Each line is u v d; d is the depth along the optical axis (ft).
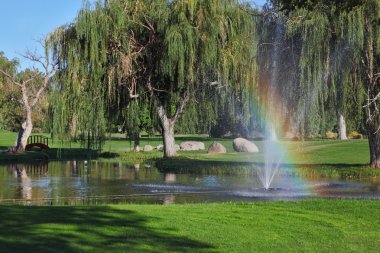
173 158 124.06
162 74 115.03
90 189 75.31
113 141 250.16
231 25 110.22
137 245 29.32
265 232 34.76
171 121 128.06
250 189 73.41
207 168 101.19
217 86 116.78
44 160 140.05
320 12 87.56
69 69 113.60
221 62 110.42
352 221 39.24
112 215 38.83
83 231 32.35
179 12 109.40
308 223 38.19
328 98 90.94
